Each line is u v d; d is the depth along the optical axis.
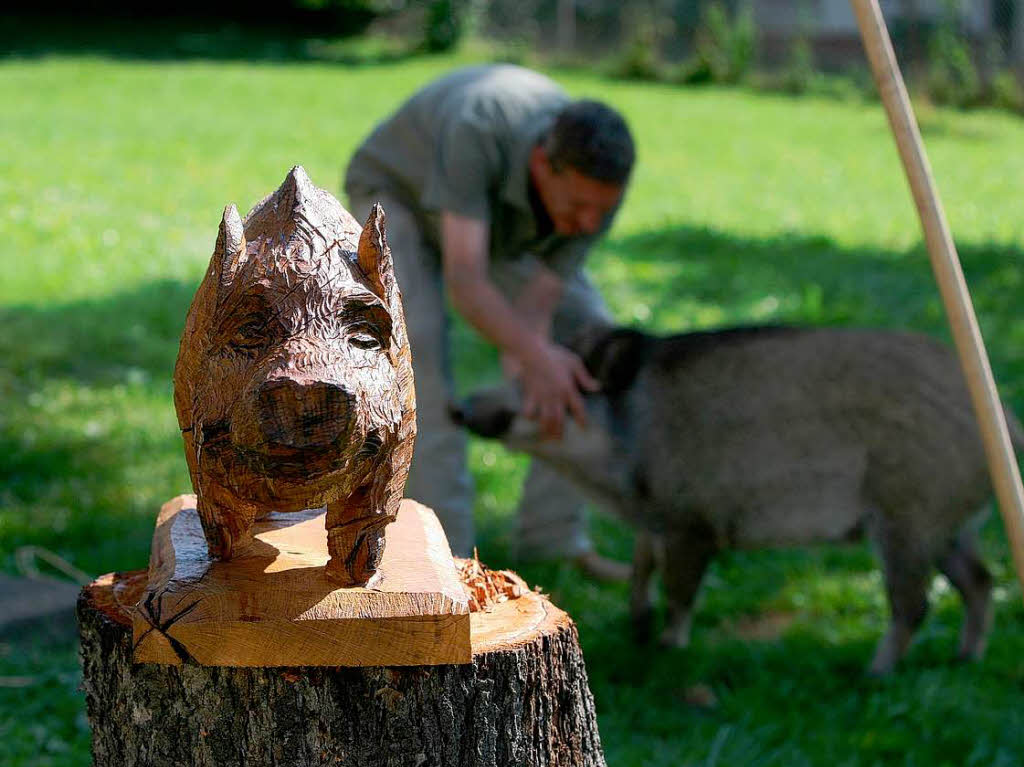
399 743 1.92
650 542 4.30
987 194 12.62
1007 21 19.56
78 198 10.92
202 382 1.68
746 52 20.92
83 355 6.93
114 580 2.17
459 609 1.83
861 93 20.20
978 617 4.22
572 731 2.13
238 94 17.69
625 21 22.56
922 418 3.97
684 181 13.16
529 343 3.96
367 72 20.38
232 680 1.89
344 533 1.83
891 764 3.53
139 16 24.38
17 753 3.27
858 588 4.78
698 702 3.95
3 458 5.44
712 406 4.09
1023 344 7.55
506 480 5.72
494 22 23.25
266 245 1.71
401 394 1.78
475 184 3.81
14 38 21.64
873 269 9.52
